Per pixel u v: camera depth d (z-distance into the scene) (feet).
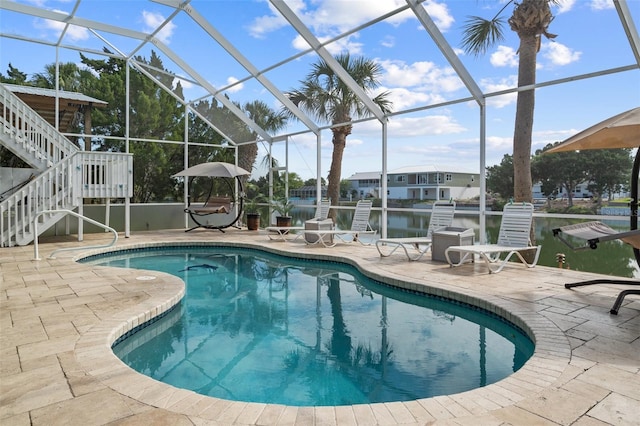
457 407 7.77
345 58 30.78
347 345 13.12
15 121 33.30
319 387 10.33
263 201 44.88
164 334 14.21
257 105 39.27
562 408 7.66
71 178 31.09
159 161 41.70
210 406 7.83
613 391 8.31
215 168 37.73
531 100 23.26
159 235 36.68
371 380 10.65
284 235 36.76
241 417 7.44
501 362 11.67
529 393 8.27
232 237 35.83
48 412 7.55
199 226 42.22
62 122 36.14
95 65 37.45
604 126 13.38
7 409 7.65
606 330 11.97
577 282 17.65
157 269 25.09
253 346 13.10
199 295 19.31
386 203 31.55
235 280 22.38
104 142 38.40
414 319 15.70
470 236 23.24
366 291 20.07
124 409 7.68
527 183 23.63
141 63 38.68
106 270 21.04
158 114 41.29
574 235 15.76
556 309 14.08
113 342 11.92
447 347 12.91
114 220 38.88
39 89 34.88
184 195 43.29
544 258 24.04
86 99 37.22
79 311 13.94
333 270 24.84
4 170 33.37
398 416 7.47
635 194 16.56
